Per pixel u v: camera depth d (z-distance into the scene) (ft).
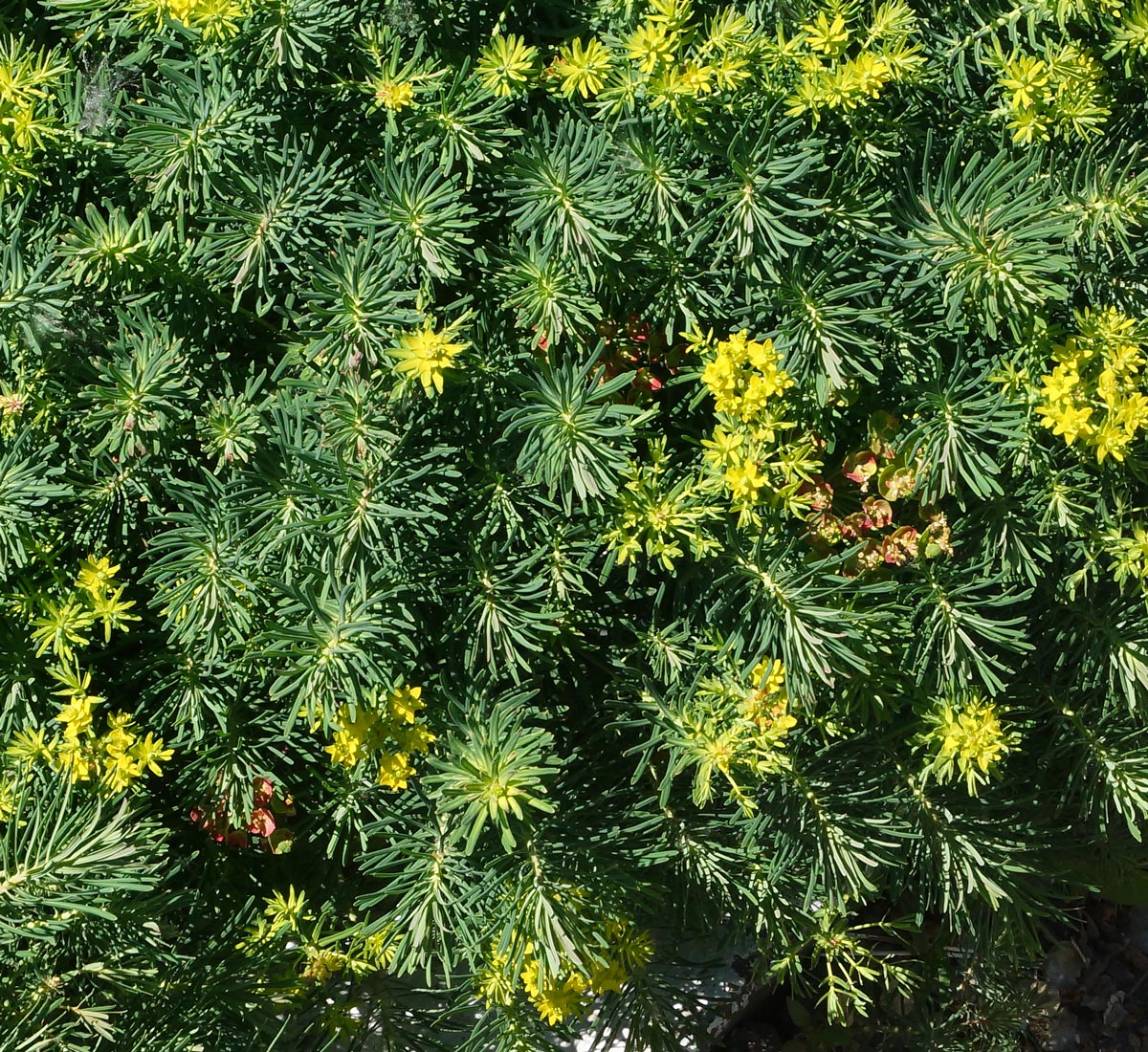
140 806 2.15
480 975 2.22
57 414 2.20
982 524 2.25
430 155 2.13
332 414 2.11
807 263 2.17
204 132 2.13
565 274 2.13
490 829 2.15
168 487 2.14
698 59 2.14
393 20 2.24
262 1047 2.23
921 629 2.21
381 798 2.23
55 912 2.09
